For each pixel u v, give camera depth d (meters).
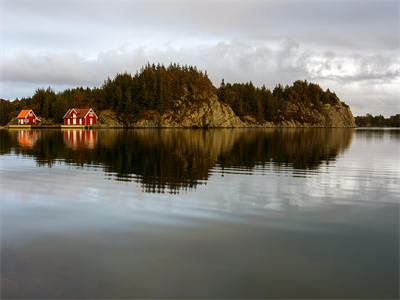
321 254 5.99
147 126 124.62
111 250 6.07
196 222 7.82
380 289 4.77
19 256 5.81
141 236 6.82
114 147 30.30
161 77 135.75
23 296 4.57
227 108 153.62
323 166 18.42
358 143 40.28
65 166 17.64
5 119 130.62
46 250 6.07
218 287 4.79
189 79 152.38
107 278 5.04
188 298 4.51
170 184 12.77
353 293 4.66
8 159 20.70
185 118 133.50
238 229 7.34
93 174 15.03
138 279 5.01
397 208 9.34
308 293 4.65
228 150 27.95
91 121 118.12
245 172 15.99
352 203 9.91
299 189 11.95
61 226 7.45
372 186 12.62
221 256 5.84
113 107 131.88
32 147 30.11
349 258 5.82
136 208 9.09
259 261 5.66
